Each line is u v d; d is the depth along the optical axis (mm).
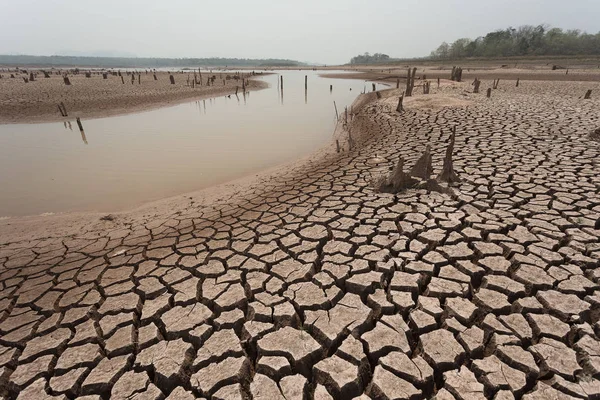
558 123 10852
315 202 5918
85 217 6211
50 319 3309
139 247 4773
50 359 2832
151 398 2438
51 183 8164
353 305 3258
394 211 5199
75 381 2609
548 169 6637
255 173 8648
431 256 3955
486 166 7039
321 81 49000
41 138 13016
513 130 10219
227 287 3637
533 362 2527
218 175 8617
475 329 2875
